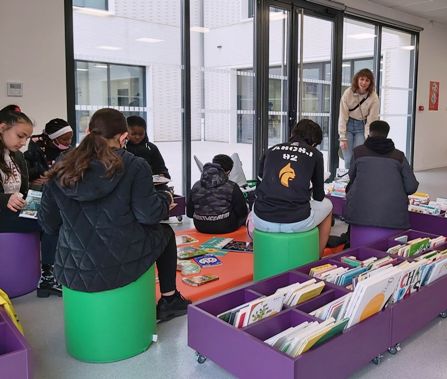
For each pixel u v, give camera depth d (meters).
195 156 5.19
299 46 6.52
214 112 5.79
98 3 4.71
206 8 5.54
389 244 3.17
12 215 2.88
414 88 8.79
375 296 2.08
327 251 3.79
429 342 2.42
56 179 2.07
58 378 2.07
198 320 2.13
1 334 1.93
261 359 1.84
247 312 2.07
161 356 2.27
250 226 3.68
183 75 5.48
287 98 6.54
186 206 4.53
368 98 5.65
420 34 8.66
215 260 3.49
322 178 3.14
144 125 4.29
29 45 4.15
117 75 4.95
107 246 2.09
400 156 3.44
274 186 3.04
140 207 2.12
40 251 3.07
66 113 4.45
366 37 7.70
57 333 2.51
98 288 2.10
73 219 2.10
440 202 4.25
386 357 2.27
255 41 6.04
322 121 7.11
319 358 1.83
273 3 6.12
